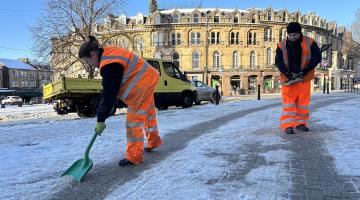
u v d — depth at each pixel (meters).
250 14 68.38
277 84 70.12
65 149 6.36
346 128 7.69
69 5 32.41
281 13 71.06
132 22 67.88
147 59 16.88
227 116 11.18
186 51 67.06
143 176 4.53
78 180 4.40
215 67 67.62
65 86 15.14
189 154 5.64
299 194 3.80
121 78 4.80
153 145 5.87
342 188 3.97
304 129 7.40
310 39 7.04
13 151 6.27
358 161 5.00
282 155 5.46
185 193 3.86
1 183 4.37
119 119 11.61
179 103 18.06
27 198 3.84
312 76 7.30
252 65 69.00
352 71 89.56
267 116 10.50
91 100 16.02
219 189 3.97
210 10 69.19
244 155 5.52
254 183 4.17
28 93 84.94
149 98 5.11
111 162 5.29
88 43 4.79
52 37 32.81
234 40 68.06
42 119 16.73
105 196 3.85
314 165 4.89
